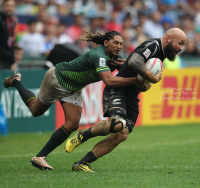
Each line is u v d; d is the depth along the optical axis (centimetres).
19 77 1991
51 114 3072
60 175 1580
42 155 1739
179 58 4012
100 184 1404
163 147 2477
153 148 2439
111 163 1956
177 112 3622
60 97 1744
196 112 3722
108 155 2200
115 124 1602
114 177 1531
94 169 1783
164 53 1633
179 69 3553
